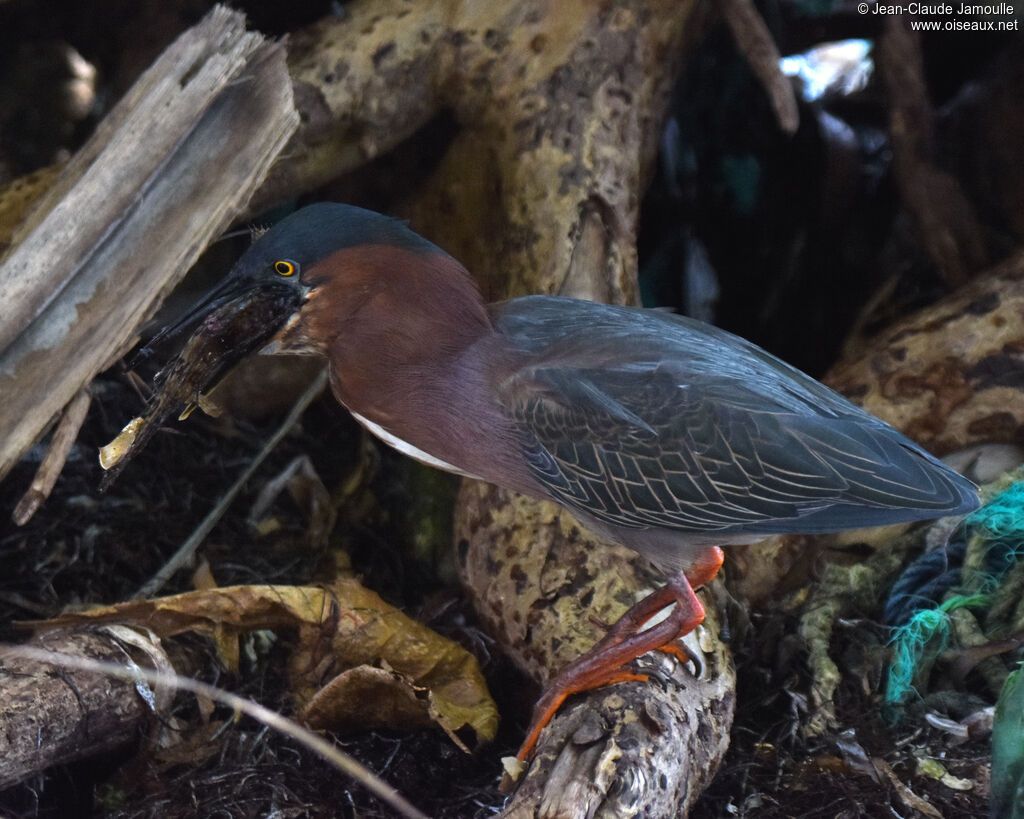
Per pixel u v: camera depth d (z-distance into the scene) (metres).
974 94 9.88
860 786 6.07
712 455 5.61
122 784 6.20
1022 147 9.38
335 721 6.37
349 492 8.48
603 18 8.12
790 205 10.62
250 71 5.64
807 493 5.64
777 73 7.97
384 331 5.64
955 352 7.74
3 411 5.32
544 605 6.54
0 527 8.09
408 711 6.37
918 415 7.75
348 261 5.57
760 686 6.96
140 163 5.44
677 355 5.80
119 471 5.66
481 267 8.34
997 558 7.27
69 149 11.96
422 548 8.36
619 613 6.36
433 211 8.62
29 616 7.33
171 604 6.57
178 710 6.67
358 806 5.95
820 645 6.97
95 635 6.19
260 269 5.57
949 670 6.86
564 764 5.14
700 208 10.80
